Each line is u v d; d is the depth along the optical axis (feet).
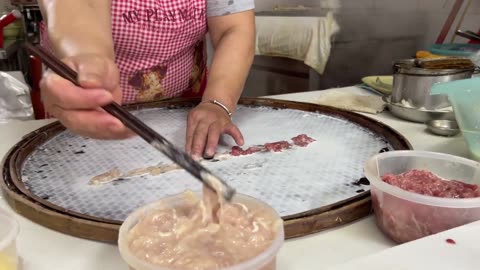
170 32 3.23
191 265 1.16
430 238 1.50
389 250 1.45
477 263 1.39
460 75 3.03
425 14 7.13
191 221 1.33
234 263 1.19
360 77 7.44
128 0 3.00
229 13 3.32
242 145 2.62
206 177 1.19
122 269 1.56
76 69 1.52
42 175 2.28
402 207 1.64
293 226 1.69
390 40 7.41
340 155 2.47
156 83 3.50
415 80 3.09
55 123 2.93
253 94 8.48
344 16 7.13
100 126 1.49
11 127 3.19
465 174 1.95
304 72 7.41
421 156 2.04
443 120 3.02
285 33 7.24
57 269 1.56
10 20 6.07
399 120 3.23
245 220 1.35
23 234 1.77
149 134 1.28
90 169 2.35
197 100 3.49
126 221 1.36
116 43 3.15
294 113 3.24
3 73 4.43
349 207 1.78
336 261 1.59
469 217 1.61
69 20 2.02
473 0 6.54
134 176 2.25
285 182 2.15
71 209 1.92
